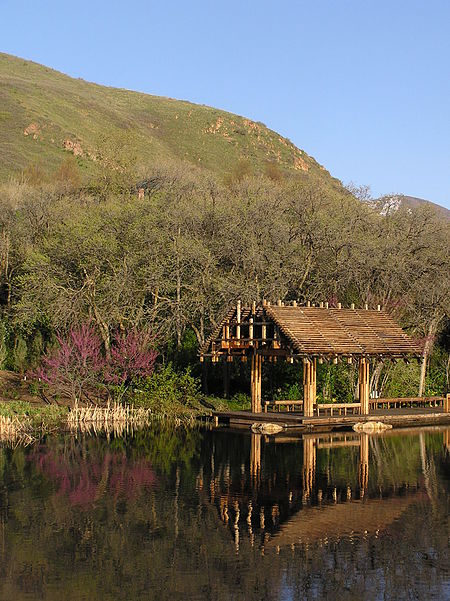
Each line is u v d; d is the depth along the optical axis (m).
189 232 38.78
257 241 37.59
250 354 32.53
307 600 11.80
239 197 41.56
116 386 34.25
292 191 42.97
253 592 12.11
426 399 35.38
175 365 36.78
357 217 39.84
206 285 36.25
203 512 16.72
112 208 40.53
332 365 36.25
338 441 27.22
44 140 104.06
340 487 19.33
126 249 37.50
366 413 31.67
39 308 37.09
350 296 39.94
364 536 15.00
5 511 16.73
